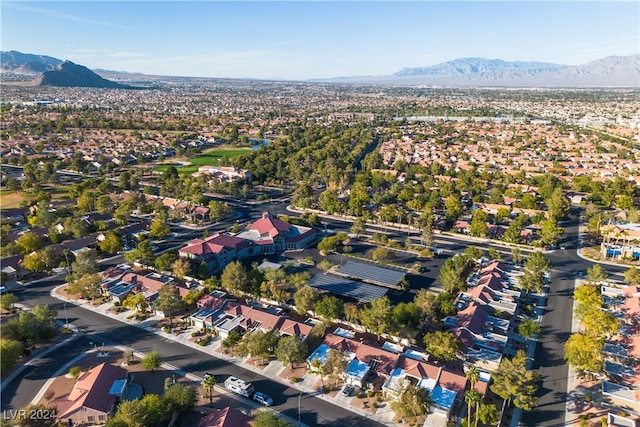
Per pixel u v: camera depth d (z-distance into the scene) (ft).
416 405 307.37
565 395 344.90
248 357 395.75
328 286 508.53
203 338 423.64
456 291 520.42
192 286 524.11
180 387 324.60
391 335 416.87
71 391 345.31
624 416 318.86
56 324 445.37
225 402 337.31
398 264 600.39
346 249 642.63
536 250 645.51
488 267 554.05
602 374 364.79
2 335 387.75
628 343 399.03
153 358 365.40
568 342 378.73
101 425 315.99
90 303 490.90
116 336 427.33
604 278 516.32
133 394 342.85
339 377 364.17
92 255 555.28
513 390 311.06
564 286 531.50
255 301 499.10
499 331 429.38
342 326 448.65
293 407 333.01
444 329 436.76
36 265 549.54
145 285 510.99
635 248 600.39
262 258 631.15
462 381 343.26
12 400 336.90
